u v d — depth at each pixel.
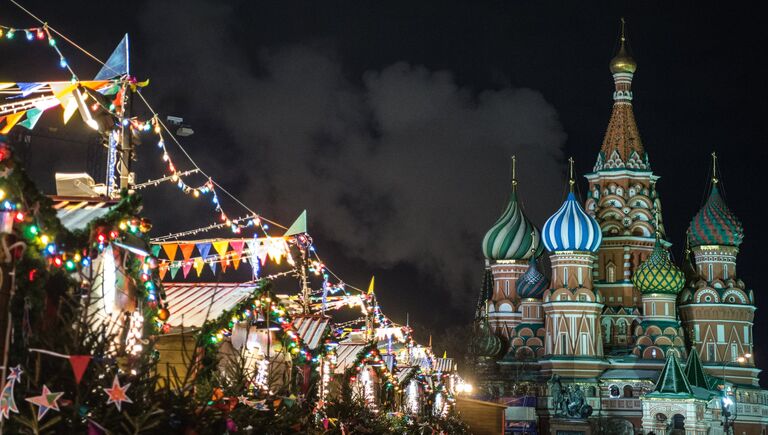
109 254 19.48
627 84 151.50
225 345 27.69
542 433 128.88
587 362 130.25
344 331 45.16
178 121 27.03
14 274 15.73
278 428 21.64
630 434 128.12
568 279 133.88
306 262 36.09
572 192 137.12
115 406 15.21
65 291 17.00
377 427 34.16
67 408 14.65
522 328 142.25
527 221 152.12
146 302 20.80
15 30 20.16
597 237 134.62
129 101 22.62
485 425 76.38
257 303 26.48
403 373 54.38
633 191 146.62
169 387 16.55
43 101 20.44
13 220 15.95
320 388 33.75
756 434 133.88
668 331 134.38
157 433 16.00
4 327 15.54
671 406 118.06
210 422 17.28
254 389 21.86
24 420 14.09
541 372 134.25
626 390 130.12
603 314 140.12
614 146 148.62
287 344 30.14
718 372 136.00
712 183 144.12
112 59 22.48
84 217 19.00
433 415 55.91
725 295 138.50
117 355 15.66
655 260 137.25
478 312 150.38
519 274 150.38
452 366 76.88
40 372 15.01
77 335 15.04
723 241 140.62
